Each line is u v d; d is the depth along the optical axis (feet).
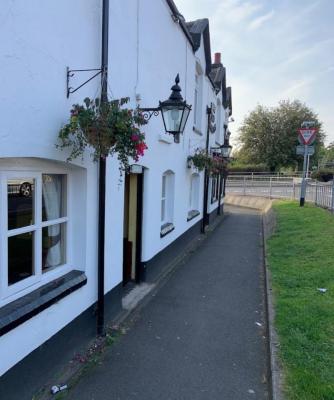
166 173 27.04
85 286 14.30
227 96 60.75
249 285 22.84
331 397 10.31
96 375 12.68
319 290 18.54
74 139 12.37
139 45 18.61
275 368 12.02
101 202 14.65
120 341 15.21
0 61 9.07
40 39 10.57
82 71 12.93
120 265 17.76
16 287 11.12
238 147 150.61
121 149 12.30
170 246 27.86
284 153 142.10
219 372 13.05
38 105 10.65
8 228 10.89
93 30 13.65
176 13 24.18
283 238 32.37
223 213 62.49
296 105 145.69
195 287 22.34
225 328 16.61
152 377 12.67
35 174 11.75
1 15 9.00
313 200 55.11
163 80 23.24
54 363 12.35
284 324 14.98
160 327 16.62
